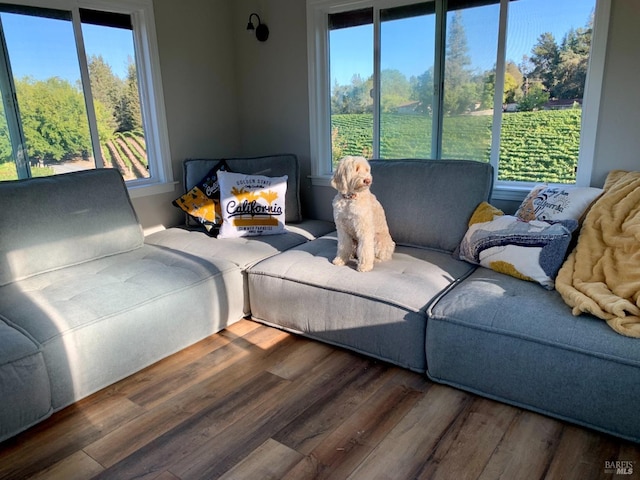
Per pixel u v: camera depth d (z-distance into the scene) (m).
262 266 2.57
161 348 2.21
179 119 3.42
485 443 1.68
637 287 1.73
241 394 2.02
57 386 1.85
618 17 2.30
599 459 1.59
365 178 2.28
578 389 1.68
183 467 1.61
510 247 2.17
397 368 2.19
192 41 3.42
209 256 2.69
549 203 2.34
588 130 2.49
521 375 1.80
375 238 2.44
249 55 3.68
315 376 2.14
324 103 3.48
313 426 1.80
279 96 3.61
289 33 3.42
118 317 2.03
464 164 2.66
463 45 2.82
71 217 2.49
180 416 1.88
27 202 2.36
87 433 1.80
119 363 2.05
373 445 1.69
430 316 1.98
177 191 3.47
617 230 2.02
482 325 1.85
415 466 1.58
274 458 1.64
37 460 1.66
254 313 2.66
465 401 1.93
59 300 2.07
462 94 2.90
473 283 2.13
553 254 2.03
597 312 1.71
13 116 2.66
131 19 3.12
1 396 1.66
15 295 2.12
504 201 2.82
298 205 3.37
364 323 2.21
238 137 3.90
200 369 2.22
